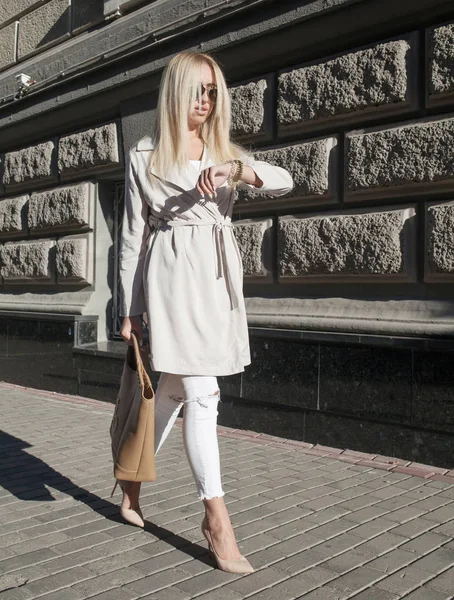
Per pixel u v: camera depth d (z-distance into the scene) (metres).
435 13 4.30
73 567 2.59
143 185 2.66
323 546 2.79
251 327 5.15
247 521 3.09
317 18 4.83
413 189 4.38
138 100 6.53
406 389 4.17
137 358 2.67
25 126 8.09
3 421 5.55
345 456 4.33
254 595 2.34
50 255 7.63
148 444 2.72
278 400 4.87
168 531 2.97
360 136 4.63
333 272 4.75
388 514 3.20
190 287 2.61
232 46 5.45
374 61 4.54
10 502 3.41
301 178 4.96
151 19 6.26
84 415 5.84
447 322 4.10
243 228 5.38
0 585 2.43
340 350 4.52
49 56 7.77
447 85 4.18
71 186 7.39
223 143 2.74
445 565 2.60
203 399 2.61
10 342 7.76
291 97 5.06
